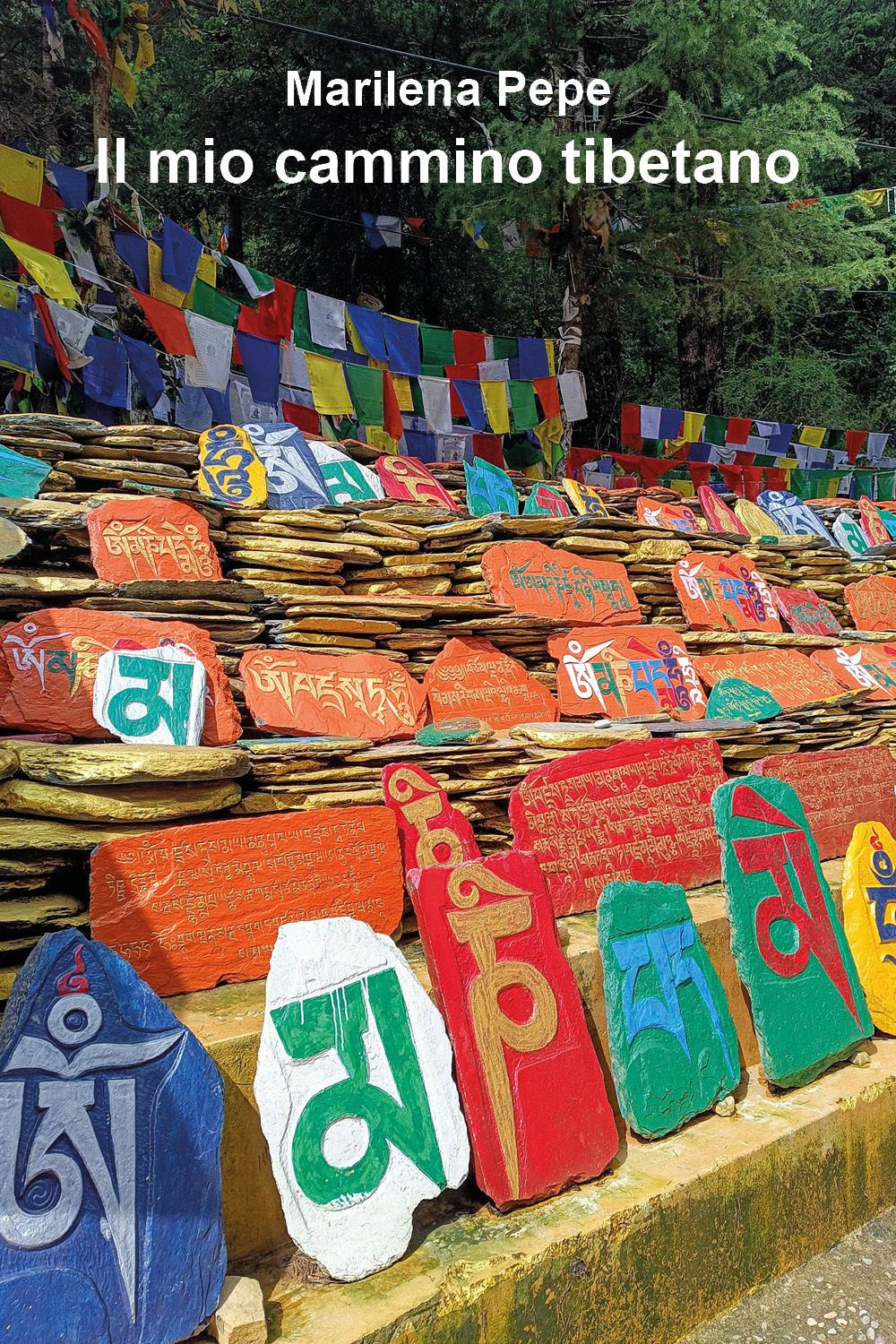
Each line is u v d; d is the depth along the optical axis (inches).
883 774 197.6
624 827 154.6
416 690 177.2
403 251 629.3
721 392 671.8
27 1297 76.6
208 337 304.2
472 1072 107.8
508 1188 105.3
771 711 207.8
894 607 290.2
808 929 146.3
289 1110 95.5
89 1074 84.4
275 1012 98.4
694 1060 127.5
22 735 138.2
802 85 655.8
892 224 571.2
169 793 122.2
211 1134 89.0
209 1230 86.7
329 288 640.4
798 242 511.8
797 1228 125.4
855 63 842.8
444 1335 92.0
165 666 147.6
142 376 306.5
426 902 112.7
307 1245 92.8
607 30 539.5
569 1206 107.4
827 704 212.7
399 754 150.8
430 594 211.3
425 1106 103.3
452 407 411.5
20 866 110.6
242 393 352.5
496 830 162.1
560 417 414.3
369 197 621.9
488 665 191.2
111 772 116.7
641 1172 114.6
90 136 442.6
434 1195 100.7
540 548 217.0
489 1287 95.0
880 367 832.3
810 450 510.3
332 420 387.2
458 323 662.5
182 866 114.7
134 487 201.5
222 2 400.5
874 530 340.5
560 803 149.3
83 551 183.6
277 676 165.3
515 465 457.7
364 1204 96.4
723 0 448.1
